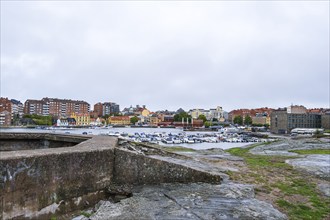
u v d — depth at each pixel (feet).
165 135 240.73
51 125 528.22
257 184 23.49
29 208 14.42
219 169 28.73
